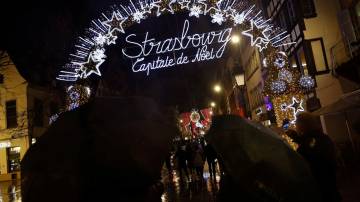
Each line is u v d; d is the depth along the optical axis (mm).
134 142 2523
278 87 15359
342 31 18562
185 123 45781
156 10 15031
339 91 20469
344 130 19625
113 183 2453
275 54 15734
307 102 21688
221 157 3061
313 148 4102
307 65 21062
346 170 15602
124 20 14961
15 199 17844
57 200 2400
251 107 39031
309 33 21156
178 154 20875
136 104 2725
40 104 37625
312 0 21359
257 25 15625
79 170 2434
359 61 17734
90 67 14883
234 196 3006
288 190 2848
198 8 15047
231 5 15391
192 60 15938
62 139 2535
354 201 9250
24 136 36719
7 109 37625
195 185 18031
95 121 2566
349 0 19172
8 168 37062
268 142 3031
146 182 2504
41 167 2479
